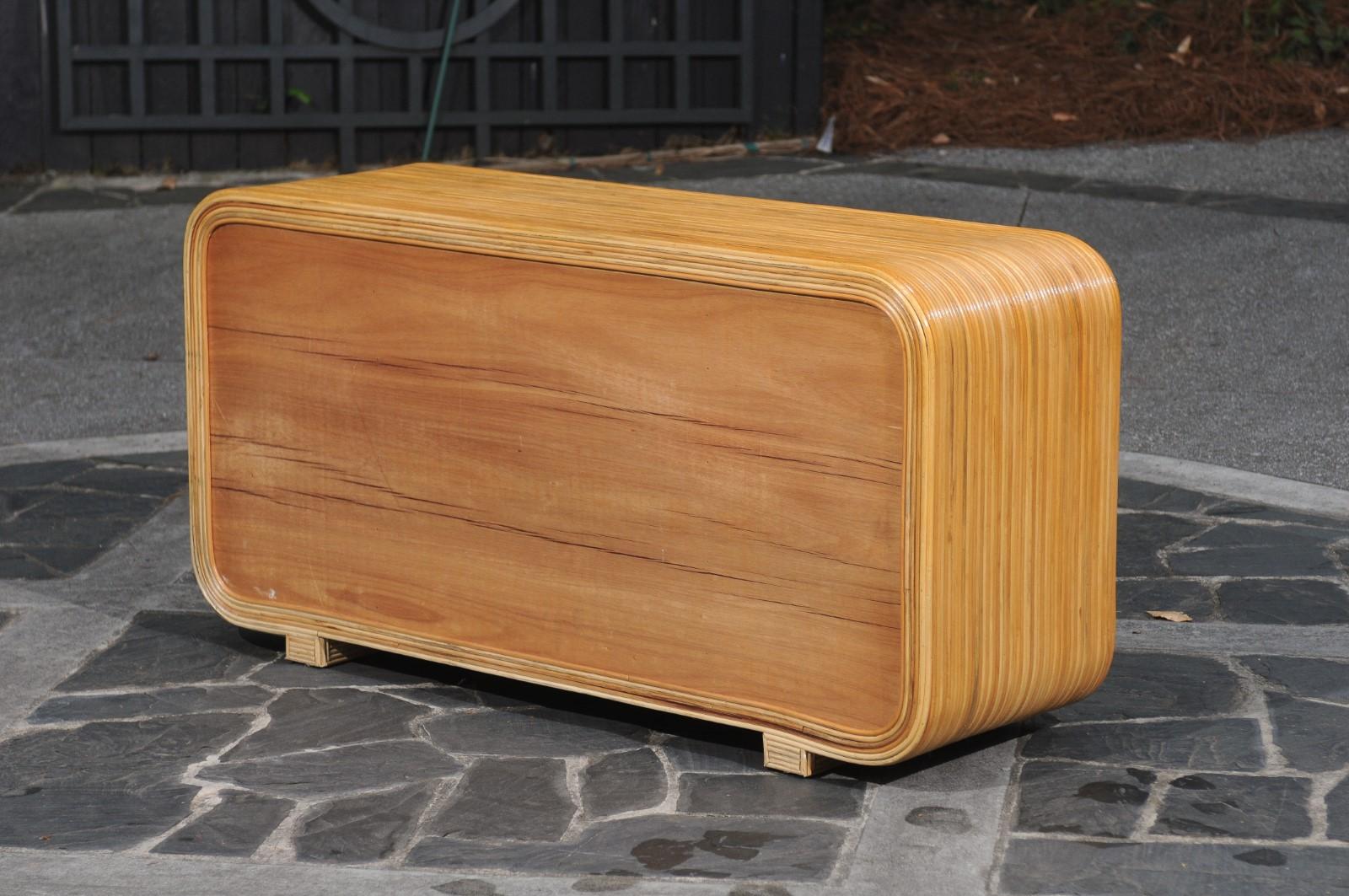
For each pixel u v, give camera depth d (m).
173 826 4.38
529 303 4.79
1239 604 5.79
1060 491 4.55
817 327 4.34
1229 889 4.00
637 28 12.44
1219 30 13.47
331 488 5.26
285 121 12.18
